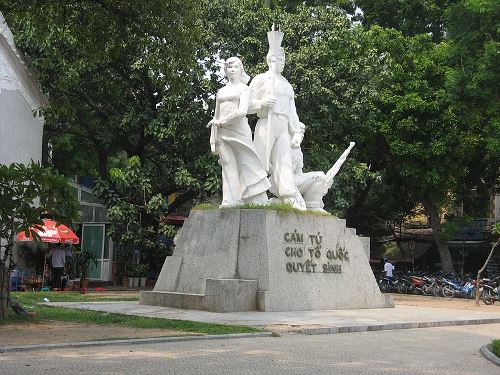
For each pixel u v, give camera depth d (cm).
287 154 1480
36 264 2231
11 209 1028
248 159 1430
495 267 3344
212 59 2298
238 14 2308
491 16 2194
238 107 1418
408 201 3250
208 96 2298
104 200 2352
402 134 2672
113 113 2438
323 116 2348
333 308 1399
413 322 1217
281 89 1490
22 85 2083
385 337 1041
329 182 1577
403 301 2156
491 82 2220
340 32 2366
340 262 1444
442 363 802
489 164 2928
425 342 1002
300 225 1379
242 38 2306
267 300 1275
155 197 2284
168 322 1057
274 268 1308
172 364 714
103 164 2591
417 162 2739
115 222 2347
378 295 1511
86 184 3120
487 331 1211
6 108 1998
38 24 1505
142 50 1961
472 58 2275
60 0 1423
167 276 1428
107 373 650
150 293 1388
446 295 2544
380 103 2677
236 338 946
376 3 3106
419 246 3781
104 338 885
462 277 2716
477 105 2347
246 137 1428
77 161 3009
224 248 1345
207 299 1266
